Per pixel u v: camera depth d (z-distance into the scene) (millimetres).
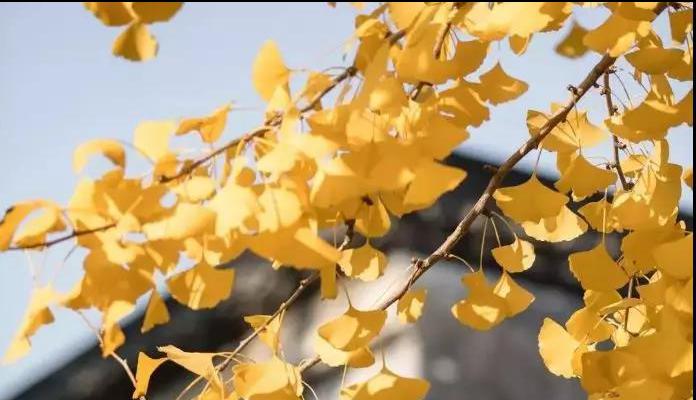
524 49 1869
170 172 1777
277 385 1958
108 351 1775
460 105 1885
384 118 1812
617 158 2105
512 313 1990
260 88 1798
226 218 1735
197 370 1974
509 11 1783
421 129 1817
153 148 1782
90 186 1756
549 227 2084
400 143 1762
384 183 1751
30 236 1747
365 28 1783
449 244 2000
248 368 1966
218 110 1791
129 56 1730
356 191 1753
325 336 1906
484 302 1982
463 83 1883
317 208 1864
